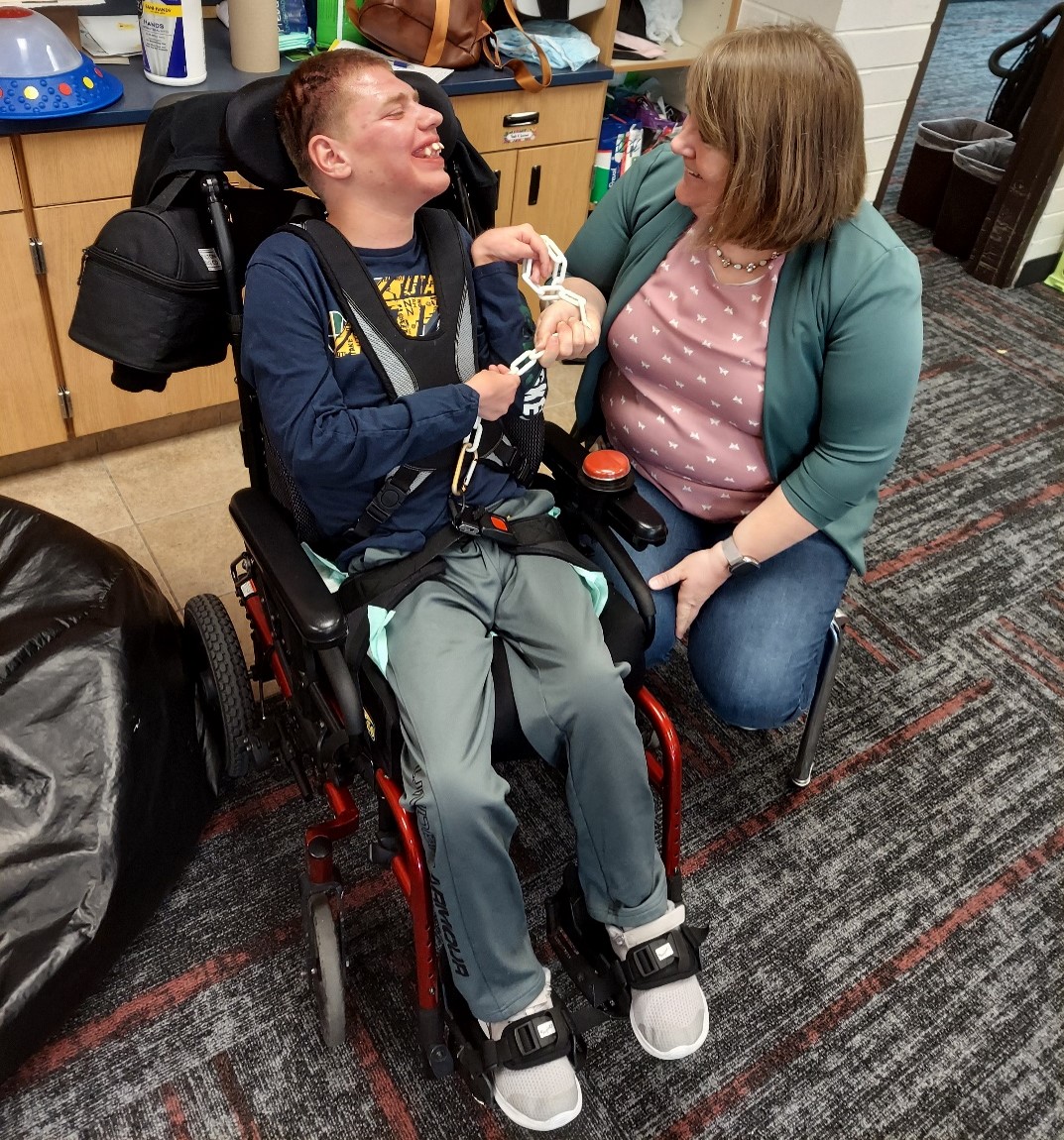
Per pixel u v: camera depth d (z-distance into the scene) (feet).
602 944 4.39
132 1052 4.50
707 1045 4.70
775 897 5.34
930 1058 4.74
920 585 7.38
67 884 4.37
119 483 7.43
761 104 3.88
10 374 6.79
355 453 3.80
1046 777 6.10
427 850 3.82
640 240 4.92
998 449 8.84
